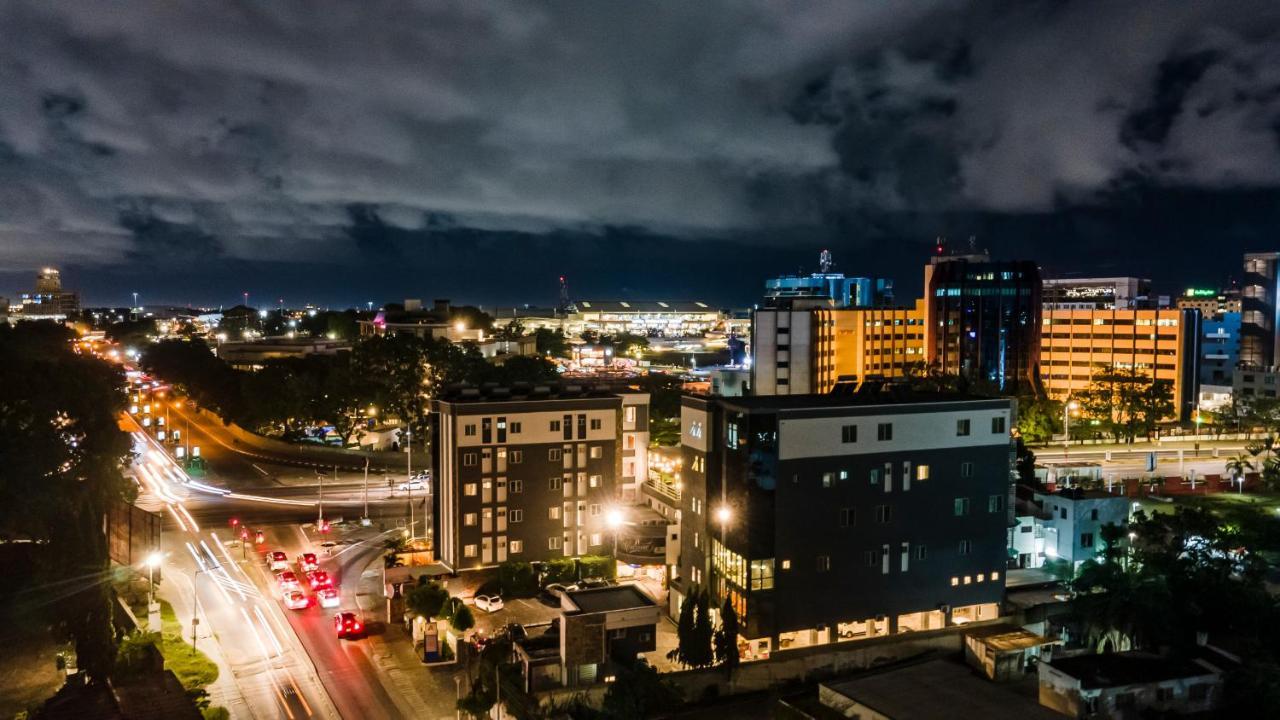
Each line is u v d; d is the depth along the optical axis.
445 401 91.81
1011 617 73.56
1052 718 53.69
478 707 58.12
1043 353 193.62
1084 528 84.06
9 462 87.38
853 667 66.38
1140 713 55.47
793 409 68.69
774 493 68.19
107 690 57.91
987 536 75.50
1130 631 64.50
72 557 78.75
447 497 90.75
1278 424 151.38
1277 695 54.25
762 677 63.97
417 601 72.44
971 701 56.00
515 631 69.94
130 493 102.94
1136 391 156.38
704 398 75.25
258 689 64.19
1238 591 67.81
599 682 61.00
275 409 160.62
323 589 83.56
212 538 103.06
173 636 72.81
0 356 104.38
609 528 93.62
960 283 183.50
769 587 68.25
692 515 77.00
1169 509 104.00
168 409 189.75
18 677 66.38
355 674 67.44
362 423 170.00
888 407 71.62
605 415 94.12
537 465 91.81
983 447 75.00
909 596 72.94
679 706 61.22
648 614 65.31
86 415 98.81
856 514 70.88
